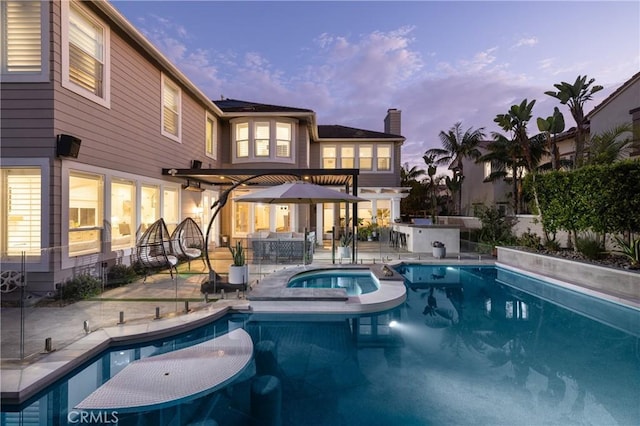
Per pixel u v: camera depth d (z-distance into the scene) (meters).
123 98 8.63
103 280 7.28
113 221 8.45
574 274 8.67
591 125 15.30
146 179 9.68
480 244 13.18
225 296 7.02
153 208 10.27
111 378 4.16
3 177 6.61
